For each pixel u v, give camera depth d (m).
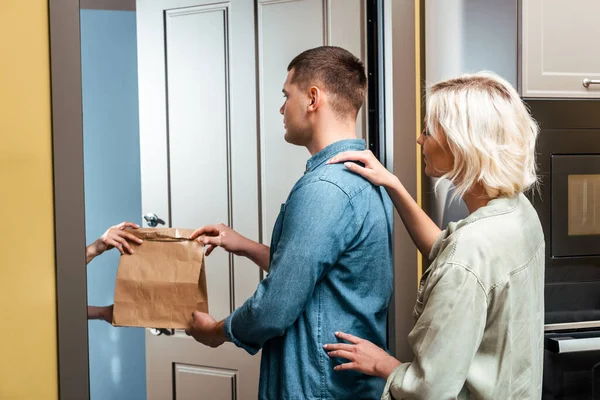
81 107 1.14
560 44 1.87
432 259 1.22
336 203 1.28
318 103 1.41
